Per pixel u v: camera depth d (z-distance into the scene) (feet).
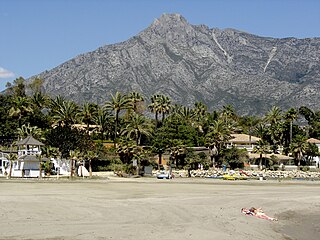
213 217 162.09
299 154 540.52
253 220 163.84
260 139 584.40
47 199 195.42
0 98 547.90
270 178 439.22
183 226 138.92
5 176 361.71
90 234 121.49
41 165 365.81
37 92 631.97
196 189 284.82
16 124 497.05
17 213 152.66
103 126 572.10
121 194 237.25
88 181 332.39
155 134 538.47
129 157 440.45
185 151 475.72
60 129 417.28
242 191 279.69
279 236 138.92
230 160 513.45
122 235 121.80
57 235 119.14
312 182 401.08
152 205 184.85
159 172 412.16
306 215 189.78
